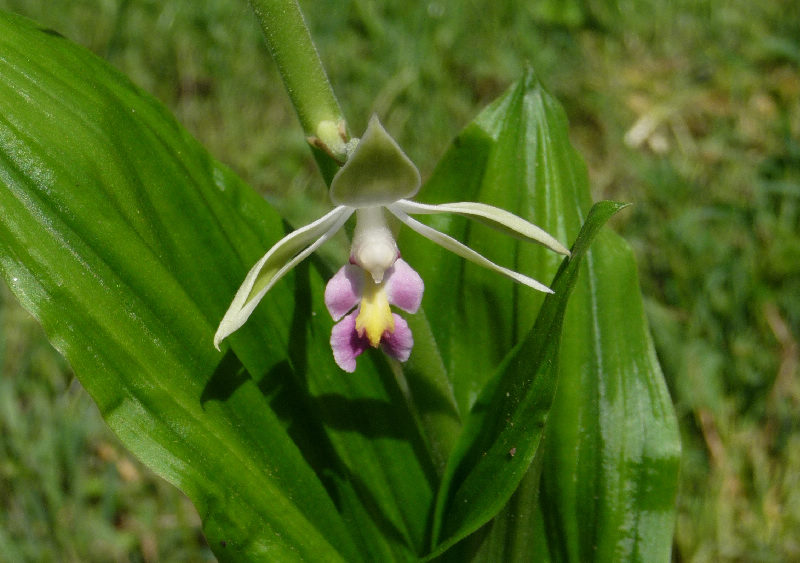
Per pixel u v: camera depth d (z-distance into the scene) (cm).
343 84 36
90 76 17
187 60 36
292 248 16
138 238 16
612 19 39
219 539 16
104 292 16
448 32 38
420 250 20
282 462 18
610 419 19
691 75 37
